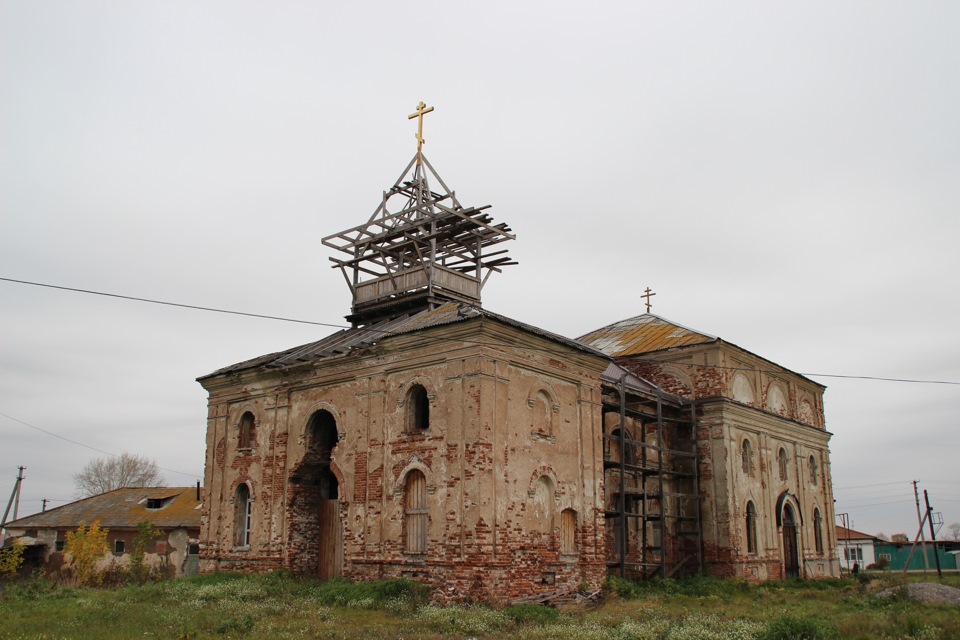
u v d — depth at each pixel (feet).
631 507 95.45
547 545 73.51
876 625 59.77
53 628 53.31
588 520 78.48
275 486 85.35
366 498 76.38
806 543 118.11
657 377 110.22
